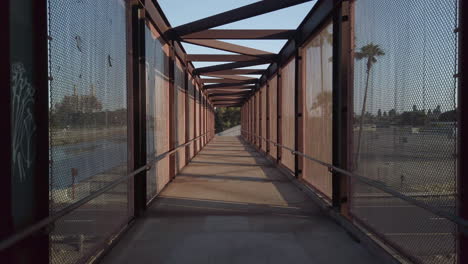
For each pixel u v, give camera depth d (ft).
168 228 11.44
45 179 6.00
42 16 5.94
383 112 8.60
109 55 9.59
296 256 9.05
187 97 28.09
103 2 9.11
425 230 6.88
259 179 21.52
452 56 5.97
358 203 10.45
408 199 6.82
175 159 22.39
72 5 7.10
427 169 6.68
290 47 22.31
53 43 6.29
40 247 6.04
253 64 28.43
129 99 11.83
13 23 5.21
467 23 5.54
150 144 14.53
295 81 19.97
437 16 6.38
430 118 6.60
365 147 9.78
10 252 5.13
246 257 8.98
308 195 16.48
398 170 7.79
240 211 13.66
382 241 8.73
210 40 22.82
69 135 6.98
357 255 9.11
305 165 18.78
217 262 8.68
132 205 12.23
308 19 17.42
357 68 10.52
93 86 8.30
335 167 12.15
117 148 10.27
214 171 25.02
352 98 11.40
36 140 5.93
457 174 5.87
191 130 32.76
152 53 15.23
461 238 5.76
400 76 7.75
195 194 16.90
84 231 7.76
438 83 6.35
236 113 146.51
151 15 14.61
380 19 8.82
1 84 4.83
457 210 5.88
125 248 9.64
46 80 5.98
